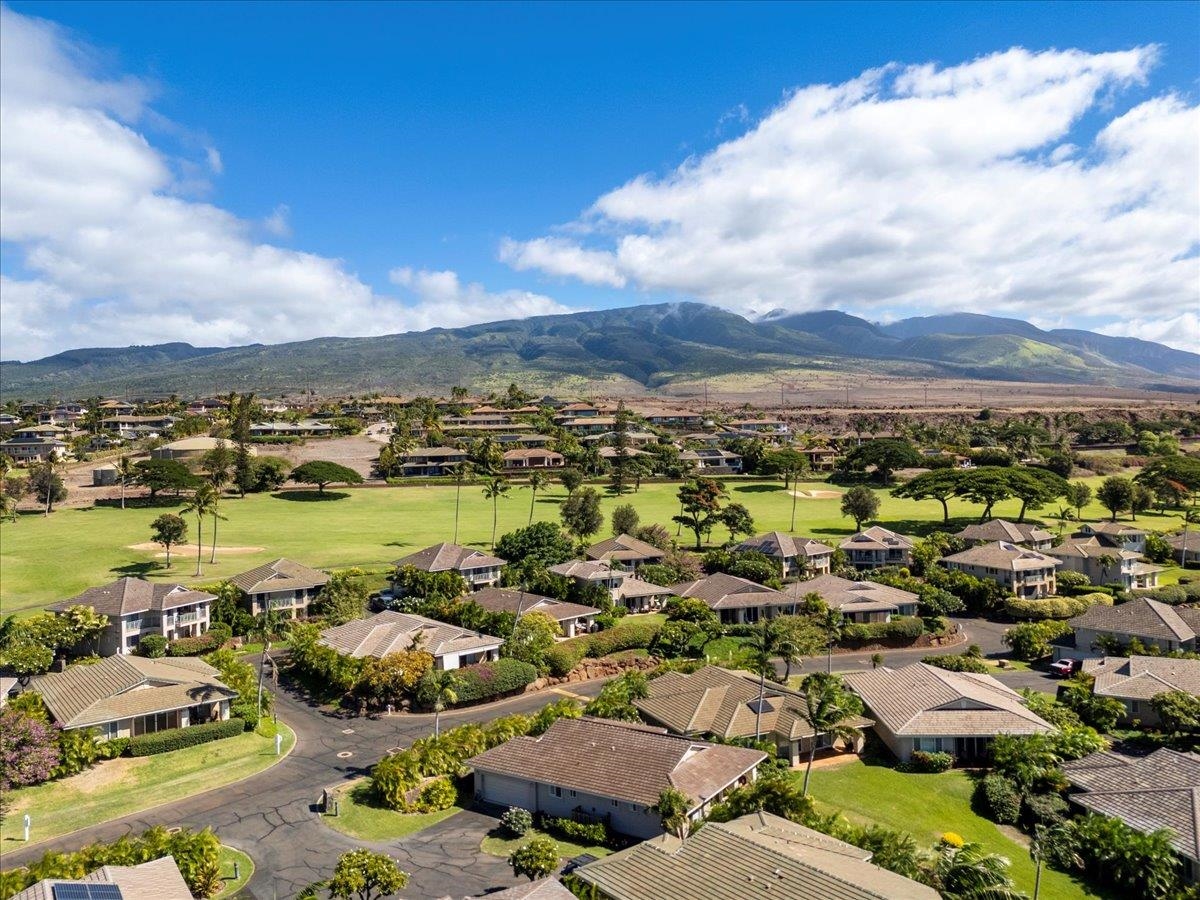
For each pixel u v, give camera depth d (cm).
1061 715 6681
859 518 14338
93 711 5856
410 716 6850
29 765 5244
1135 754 6419
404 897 4138
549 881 3859
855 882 3666
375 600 10012
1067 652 8825
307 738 6334
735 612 9800
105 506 14925
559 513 14862
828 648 8581
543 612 8881
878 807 5462
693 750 5225
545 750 5400
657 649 8706
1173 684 7094
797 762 6134
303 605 9488
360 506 15712
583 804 5069
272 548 12119
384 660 7069
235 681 6806
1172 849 4550
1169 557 12888
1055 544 13000
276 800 5259
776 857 3816
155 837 4181
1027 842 5138
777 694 6575
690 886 3769
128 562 11044
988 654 9062
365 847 4688
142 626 8312
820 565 12019
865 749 6388
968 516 16012
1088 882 4672
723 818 4697
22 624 7662
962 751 6172
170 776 5588
